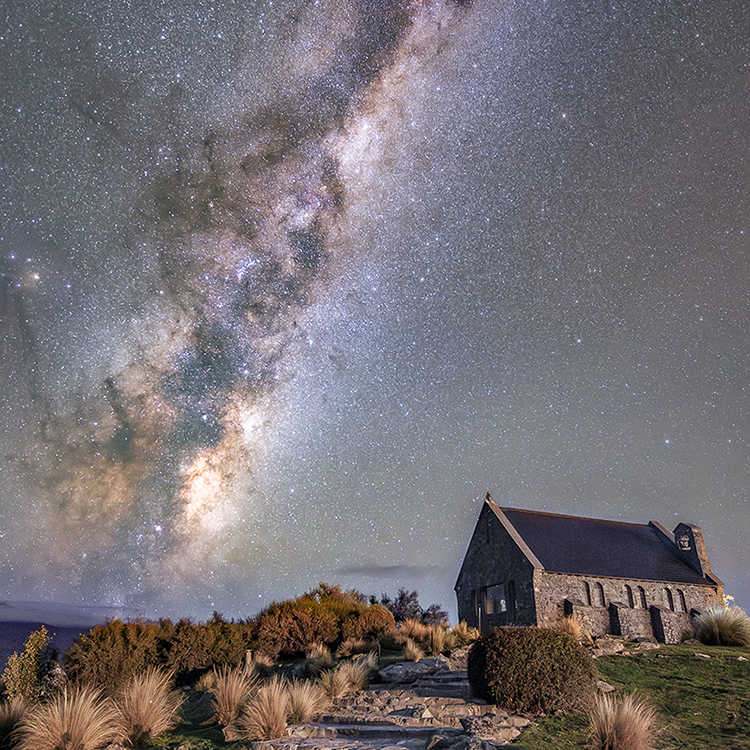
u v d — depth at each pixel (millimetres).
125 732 11953
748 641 22047
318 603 25297
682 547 35688
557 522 36250
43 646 16500
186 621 20328
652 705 13062
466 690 14891
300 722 12719
